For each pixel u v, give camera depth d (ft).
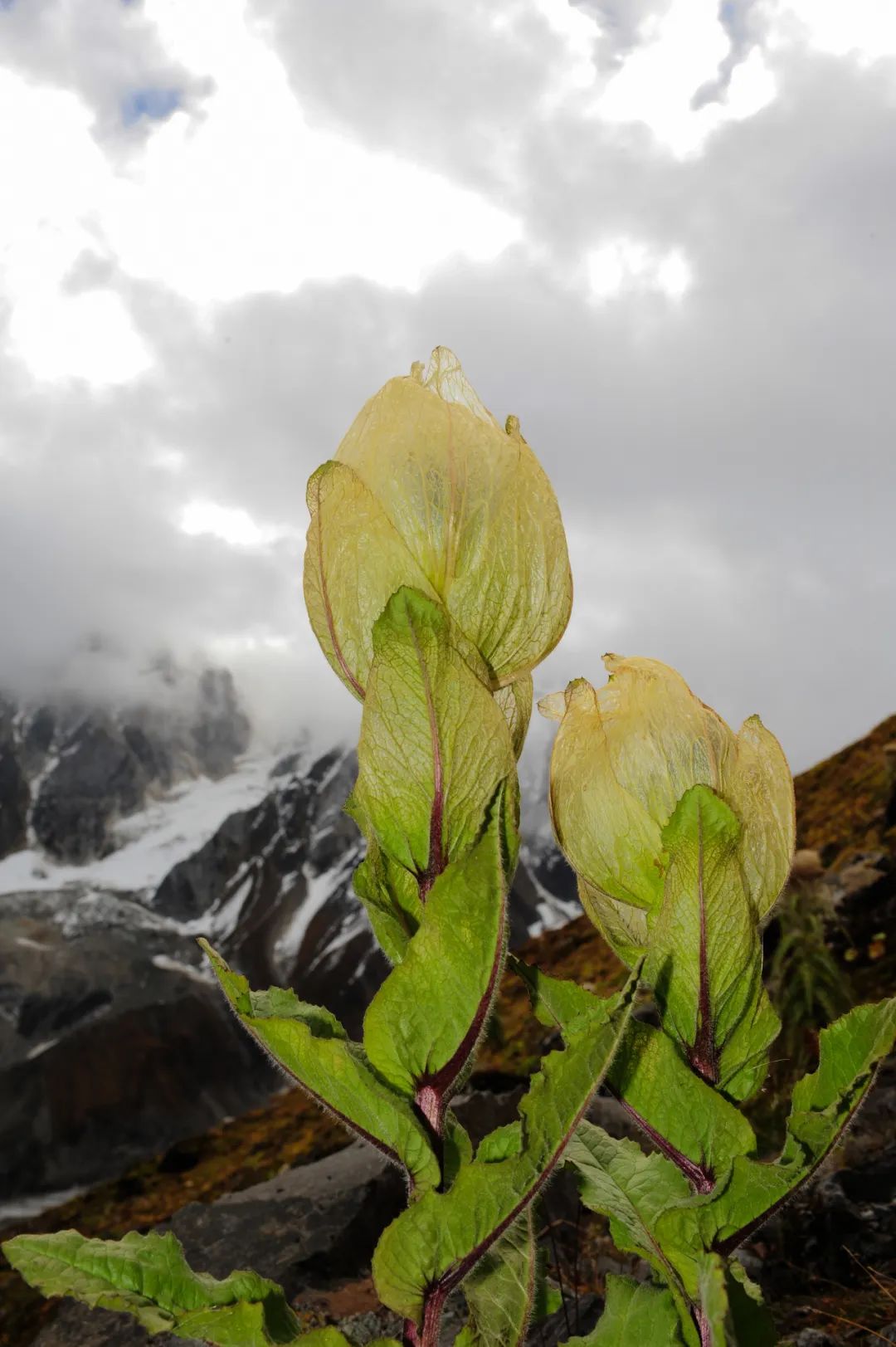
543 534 1.69
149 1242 1.67
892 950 10.66
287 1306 1.65
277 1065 1.58
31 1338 13.16
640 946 1.84
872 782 19.98
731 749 1.81
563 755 1.87
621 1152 1.83
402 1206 7.32
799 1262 4.83
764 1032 1.71
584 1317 3.78
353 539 1.66
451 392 1.77
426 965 1.51
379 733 1.56
